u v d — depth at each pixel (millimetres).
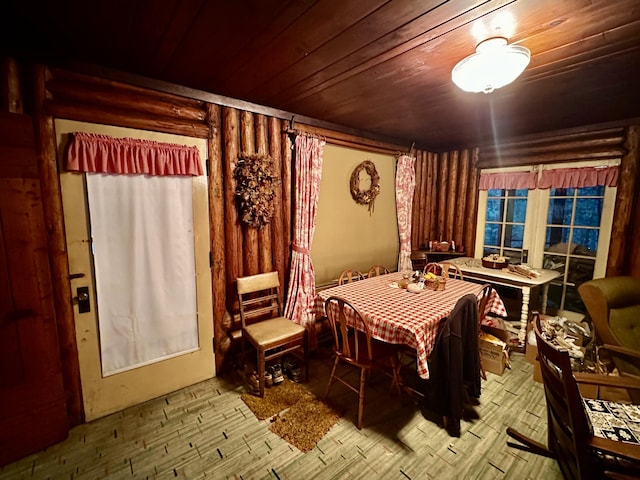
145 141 2203
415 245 4680
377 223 4125
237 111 2664
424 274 3053
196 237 2535
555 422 1616
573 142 3414
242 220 2764
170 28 1537
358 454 1861
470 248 4445
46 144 1866
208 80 2219
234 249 2787
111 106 2068
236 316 2846
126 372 2273
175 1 1312
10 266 1730
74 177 1981
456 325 1914
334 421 2146
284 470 1746
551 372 1484
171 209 2383
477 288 2826
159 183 2312
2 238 1698
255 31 1550
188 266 2512
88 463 1796
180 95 2322
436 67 1946
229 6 1342
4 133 1664
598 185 3287
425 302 2424
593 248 3402
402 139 4160
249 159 2688
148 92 2205
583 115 2971
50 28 1551
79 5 1343
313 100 2611
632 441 1416
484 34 1556
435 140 4215
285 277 3197
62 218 1959
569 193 3551
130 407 2303
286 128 2979
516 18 1403
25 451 1831
